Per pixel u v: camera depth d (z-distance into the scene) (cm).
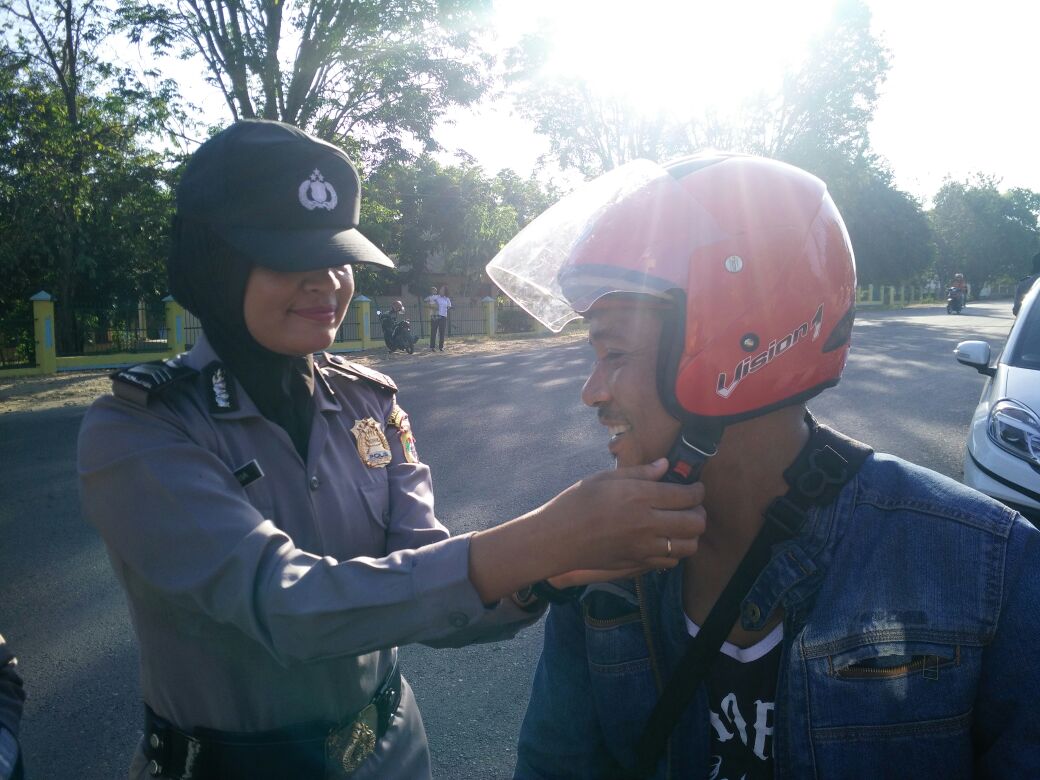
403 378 1242
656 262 87
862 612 90
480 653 322
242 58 1491
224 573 99
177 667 114
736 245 87
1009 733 89
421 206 2912
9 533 478
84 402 1091
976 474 383
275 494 116
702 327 86
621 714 104
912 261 4419
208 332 118
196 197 112
